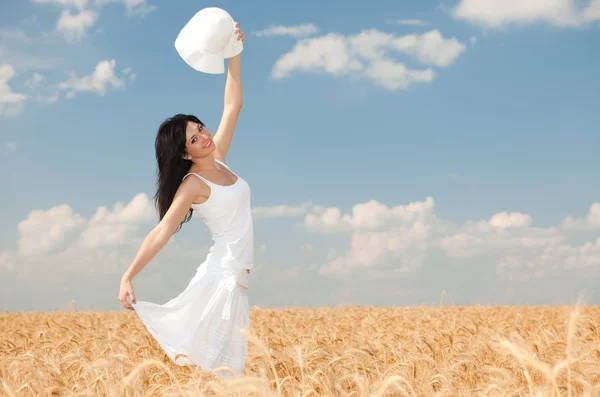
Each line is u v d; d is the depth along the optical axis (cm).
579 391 382
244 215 496
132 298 452
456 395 357
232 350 479
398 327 950
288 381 395
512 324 909
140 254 459
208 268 489
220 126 561
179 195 477
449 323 1034
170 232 467
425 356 477
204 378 434
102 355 540
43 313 1641
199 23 562
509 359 462
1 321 1379
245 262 491
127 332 855
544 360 439
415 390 379
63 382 407
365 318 1230
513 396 338
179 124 482
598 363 407
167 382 442
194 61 571
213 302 477
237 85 576
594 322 667
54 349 626
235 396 310
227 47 573
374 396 298
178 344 474
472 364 464
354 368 427
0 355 662
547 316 1067
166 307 476
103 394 383
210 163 500
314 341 640
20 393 397
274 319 1183
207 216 493
